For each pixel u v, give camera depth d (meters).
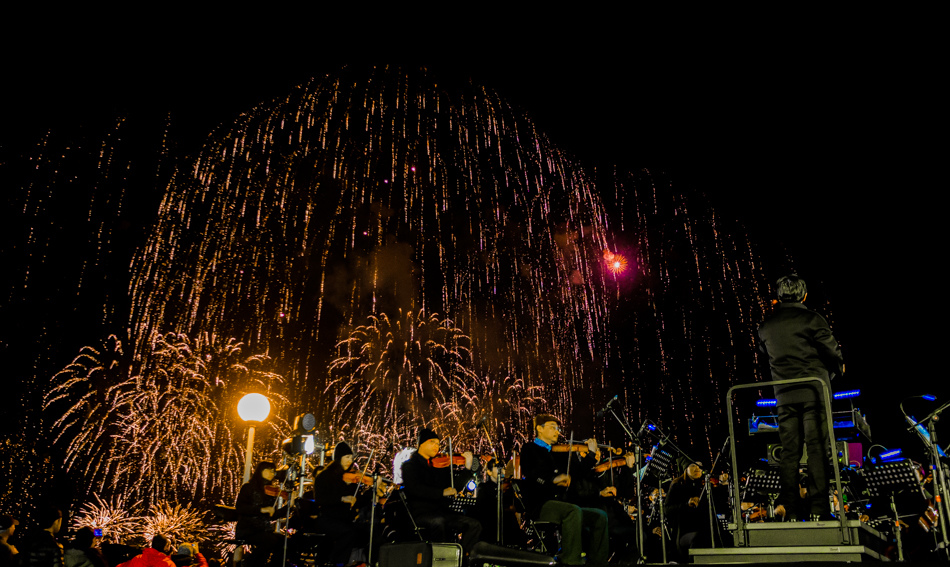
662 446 7.02
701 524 7.40
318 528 6.77
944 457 5.66
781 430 5.04
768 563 4.23
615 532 7.00
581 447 6.68
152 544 8.17
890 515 6.62
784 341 5.16
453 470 7.37
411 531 6.84
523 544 7.62
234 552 8.55
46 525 8.02
